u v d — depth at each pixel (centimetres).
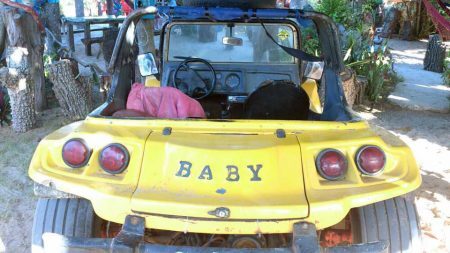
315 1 1030
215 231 242
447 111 881
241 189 251
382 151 263
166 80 454
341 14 990
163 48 463
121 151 261
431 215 443
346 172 263
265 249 234
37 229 289
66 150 267
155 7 339
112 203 247
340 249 235
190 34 457
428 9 771
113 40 855
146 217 244
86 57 1284
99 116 288
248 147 259
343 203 245
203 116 326
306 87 459
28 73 683
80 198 293
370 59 923
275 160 256
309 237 236
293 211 241
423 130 756
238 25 452
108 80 739
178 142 262
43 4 1104
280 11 342
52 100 870
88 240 239
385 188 254
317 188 254
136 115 308
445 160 611
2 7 706
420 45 1927
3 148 621
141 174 258
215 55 461
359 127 284
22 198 478
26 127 692
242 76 452
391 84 1059
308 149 260
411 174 265
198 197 247
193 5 367
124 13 1328
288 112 342
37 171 268
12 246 391
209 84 447
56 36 1137
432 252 380
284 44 457
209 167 255
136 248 236
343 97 332
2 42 737
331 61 343
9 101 727
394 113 859
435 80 1191
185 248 234
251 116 345
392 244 283
